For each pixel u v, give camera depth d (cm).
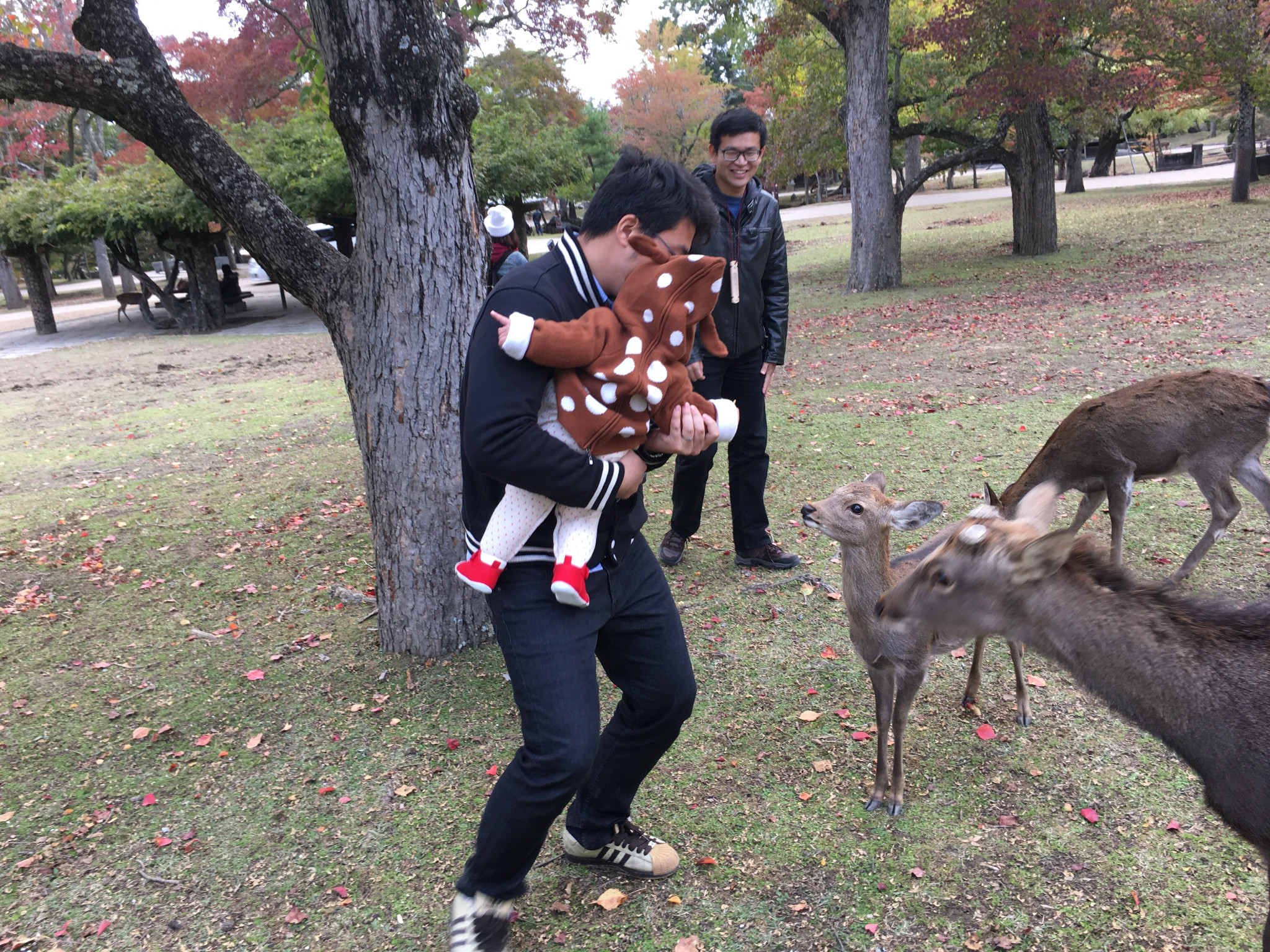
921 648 283
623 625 243
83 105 377
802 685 386
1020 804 301
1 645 496
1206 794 223
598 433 205
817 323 1398
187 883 291
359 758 355
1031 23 1490
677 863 279
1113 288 1353
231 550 634
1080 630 227
